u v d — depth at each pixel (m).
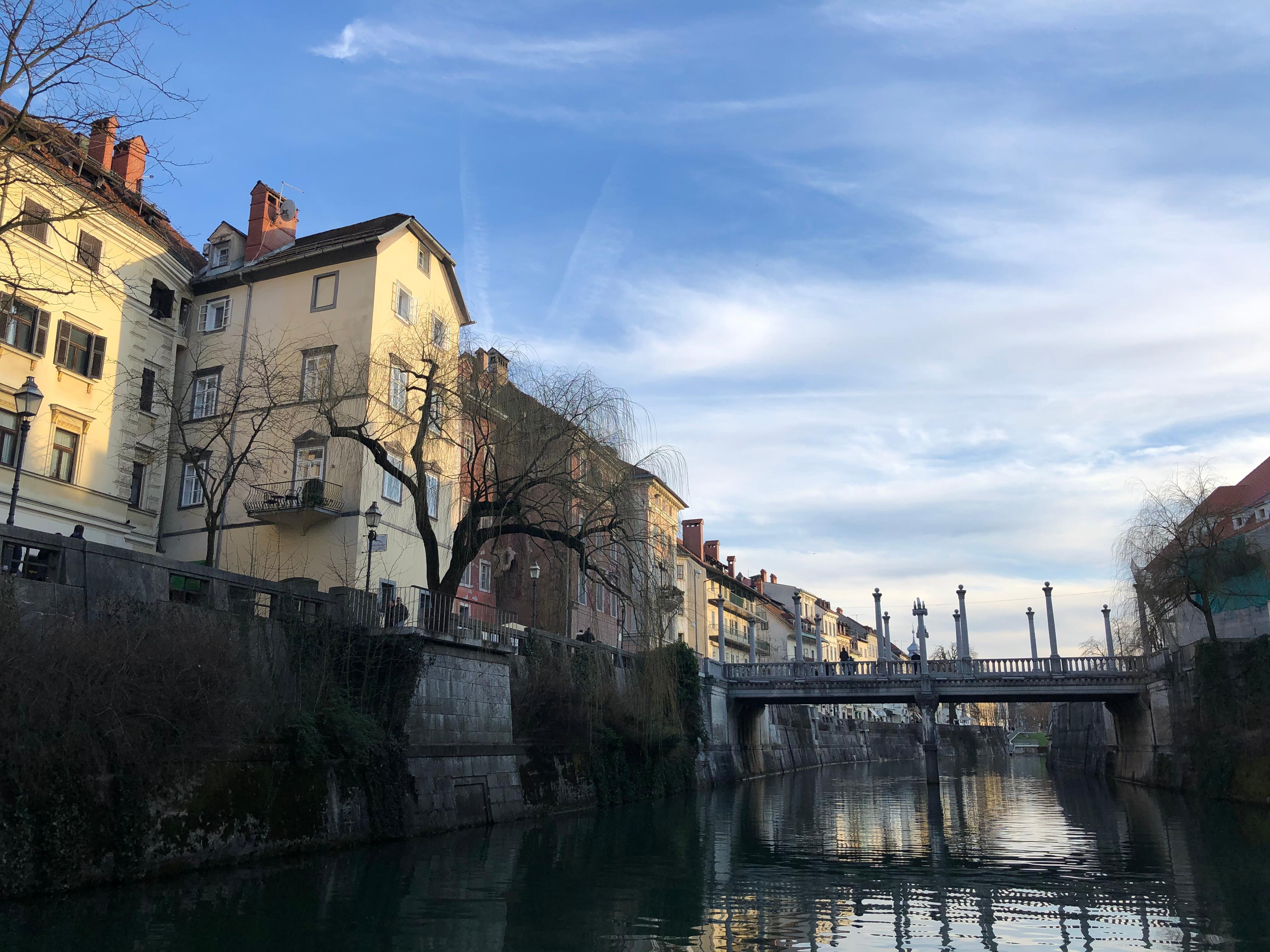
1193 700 38.09
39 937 11.15
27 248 26.39
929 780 47.97
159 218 32.91
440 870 17.05
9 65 12.46
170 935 11.59
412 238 34.09
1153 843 23.27
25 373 26.38
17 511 25.81
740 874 18.22
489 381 25.97
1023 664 48.47
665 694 29.30
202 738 15.51
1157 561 39.06
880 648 60.12
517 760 26.17
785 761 68.75
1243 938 12.64
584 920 13.53
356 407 30.39
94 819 13.65
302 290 32.78
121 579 16.28
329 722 19.09
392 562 31.58
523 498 26.38
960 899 15.63
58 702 13.28
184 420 32.88
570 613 36.12
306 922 12.62
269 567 30.20
